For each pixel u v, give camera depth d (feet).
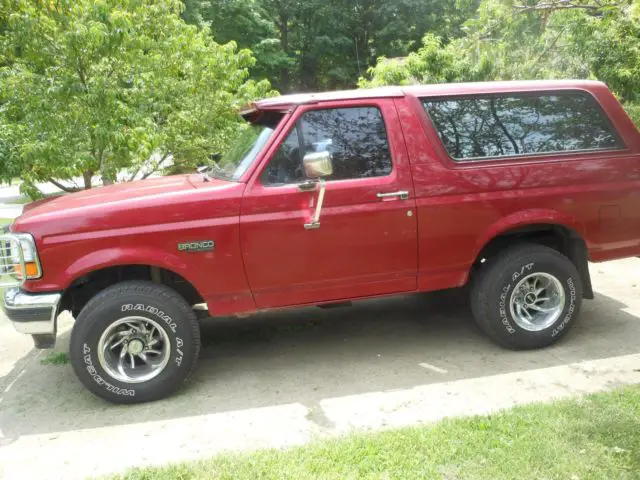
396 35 125.18
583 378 13.14
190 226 12.86
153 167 29.76
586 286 15.47
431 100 14.44
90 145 25.80
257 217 13.15
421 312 18.38
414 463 9.70
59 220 12.47
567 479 9.02
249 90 31.32
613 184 15.05
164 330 12.92
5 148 24.81
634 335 15.53
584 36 35.04
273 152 13.43
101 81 24.35
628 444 9.86
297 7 127.75
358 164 13.84
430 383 13.34
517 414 11.13
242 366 14.92
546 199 14.58
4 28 26.14
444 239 14.16
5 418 12.67
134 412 12.68
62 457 10.94
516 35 35.78
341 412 12.18
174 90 29.37
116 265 12.63
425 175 13.98
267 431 11.54
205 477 9.66
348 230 13.57
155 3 28.91
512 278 14.43
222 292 13.28
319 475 9.51
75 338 12.59
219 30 107.65
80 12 24.88
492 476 9.22
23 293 12.64
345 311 18.81
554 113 15.12
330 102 13.84
